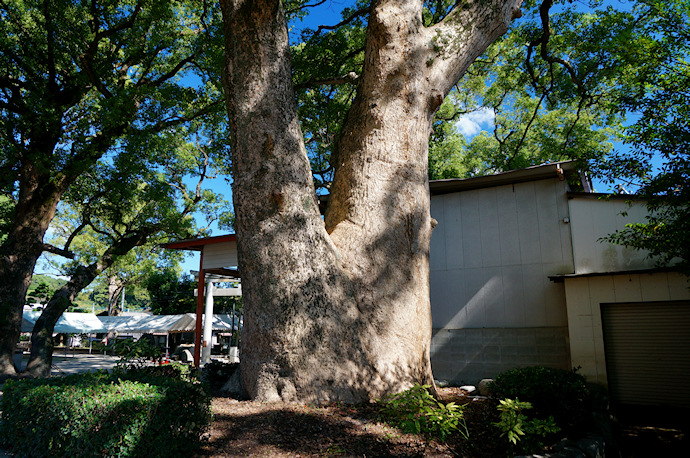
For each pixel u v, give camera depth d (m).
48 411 4.03
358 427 5.02
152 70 17.02
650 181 5.54
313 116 12.79
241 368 6.30
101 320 25.31
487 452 4.84
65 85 15.38
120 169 14.34
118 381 4.66
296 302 5.95
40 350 13.44
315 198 6.68
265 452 4.33
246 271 6.25
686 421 7.89
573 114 19.81
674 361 8.62
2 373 12.70
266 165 6.30
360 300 6.41
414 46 7.28
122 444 3.71
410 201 6.98
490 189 11.38
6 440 4.64
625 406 8.88
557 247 10.33
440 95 7.53
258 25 6.57
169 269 33.00
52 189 14.53
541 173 10.41
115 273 31.86
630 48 5.77
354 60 13.70
